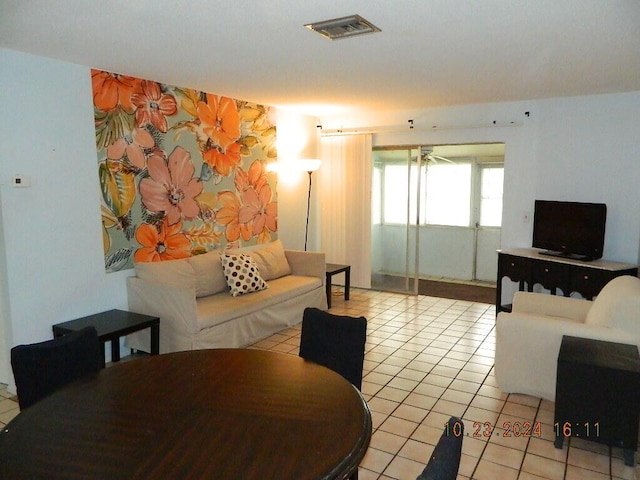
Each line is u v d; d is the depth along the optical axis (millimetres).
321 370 2023
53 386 2051
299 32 2723
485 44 2967
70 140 3496
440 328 4793
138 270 4000
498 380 3283
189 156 4504
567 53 3193
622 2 2260
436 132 5812
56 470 1295
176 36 2795
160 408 1666
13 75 3133
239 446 1420
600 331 2889
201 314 3781
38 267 3359
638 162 4617
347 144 6352
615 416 2465
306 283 5047
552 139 5098
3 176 3127
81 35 2781
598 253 4547
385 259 6602
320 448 1413
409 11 2389
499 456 2566
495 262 6930
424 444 2668
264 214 5574
